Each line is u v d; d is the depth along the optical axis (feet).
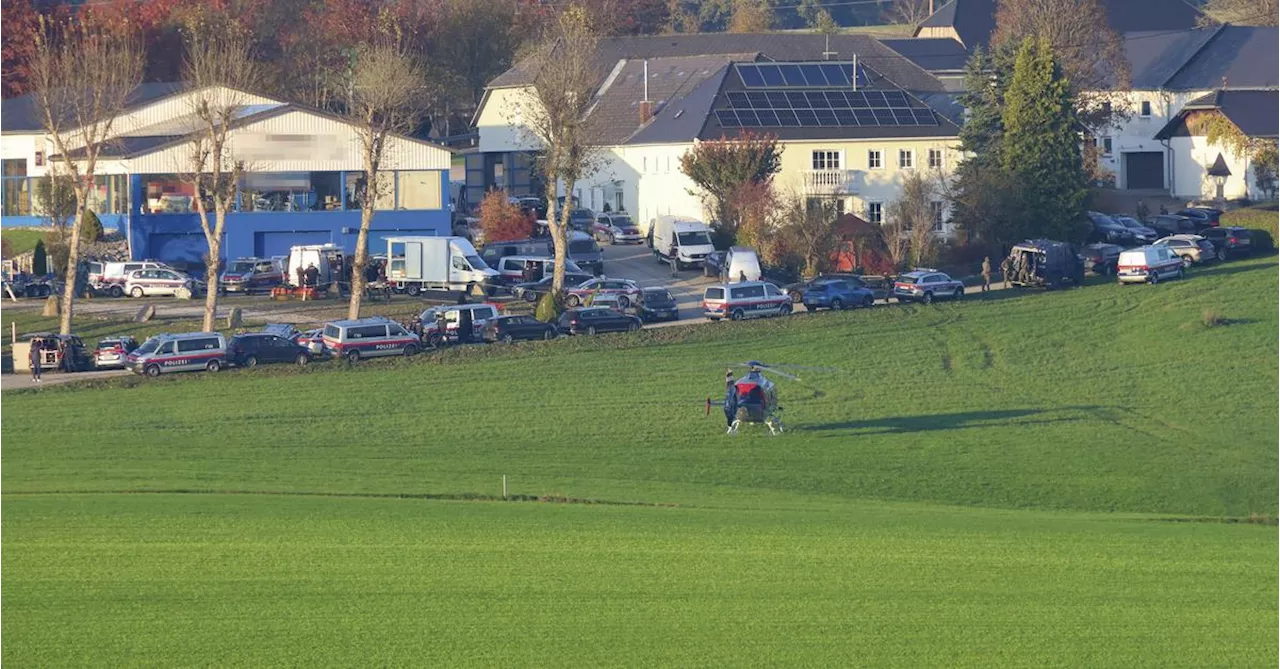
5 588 448.65
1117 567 474.08
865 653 401.49
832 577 463.01
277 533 508.53
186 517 529.04
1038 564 477.36
